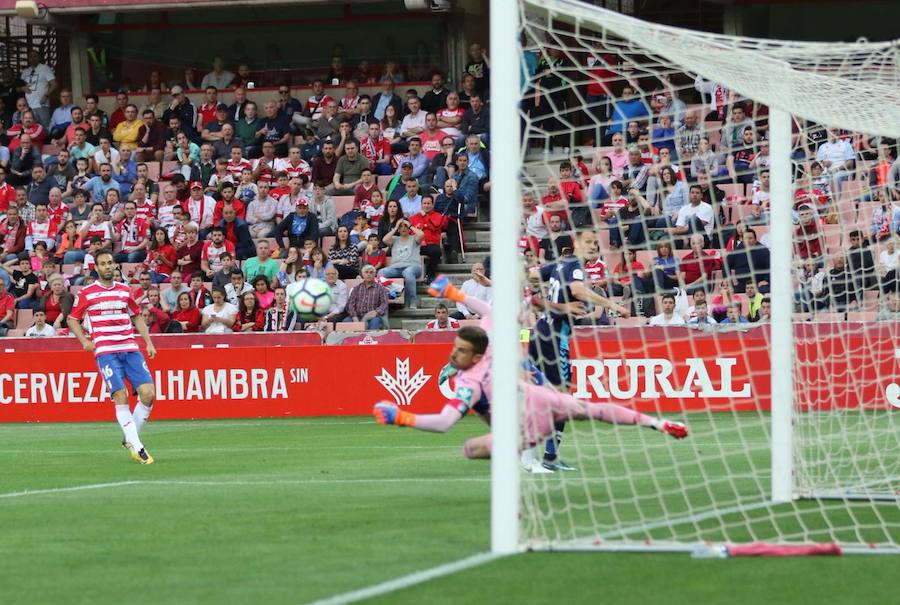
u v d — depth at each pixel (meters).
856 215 47.47
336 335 56.16
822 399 45.22
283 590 17.61
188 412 56.50
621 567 18.75
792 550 19.62
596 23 24.00
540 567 18.81
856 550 20.02
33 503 28.05
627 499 26.45
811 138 45.09
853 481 30.42
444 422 23.48
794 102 25.61
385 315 60.09
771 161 26.45
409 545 21.03
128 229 69.56
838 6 73.12
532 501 21.95
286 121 75.56
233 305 61.03
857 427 40.94
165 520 24.77
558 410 24.95
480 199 67.75
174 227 69.50
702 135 50.69
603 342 50.69
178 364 56.50
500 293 20.20
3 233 71.44
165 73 81.25
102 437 48.38
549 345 32.75
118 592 17.84
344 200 69.06
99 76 82.50
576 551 20.16
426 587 17.44
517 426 20.28
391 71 76.75
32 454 41.44
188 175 72.69
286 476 32.53
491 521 22.17
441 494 27.97
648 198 56.69
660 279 53.31
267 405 56.00
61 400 57.66
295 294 28.42
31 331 61.56
